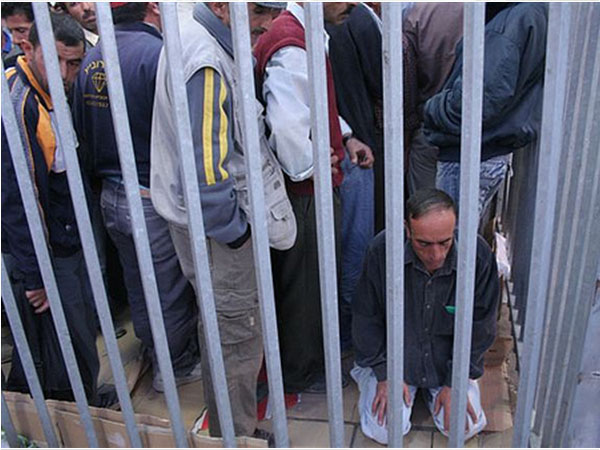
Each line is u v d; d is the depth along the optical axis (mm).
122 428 1764
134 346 2605
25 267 1800
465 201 1142
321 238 1207
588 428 1558
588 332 1434
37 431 1898
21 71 1729
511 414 2115
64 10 2434
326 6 2217
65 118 1276
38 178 1762
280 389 1384
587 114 1340
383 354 2043
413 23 2471
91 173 2117
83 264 2014
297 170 1743
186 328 2160
